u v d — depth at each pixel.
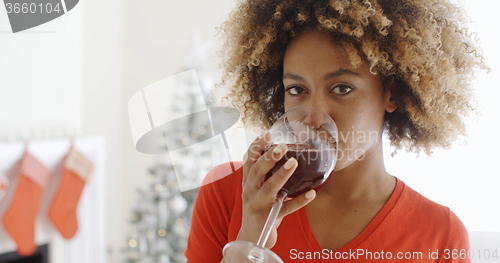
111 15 4.00
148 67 4.04
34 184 2.81
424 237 0.85
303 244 0.85
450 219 0.86
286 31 0.84
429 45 0.81
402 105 0.89
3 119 2.97
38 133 3.18
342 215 0.85
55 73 3.38
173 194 3.29
